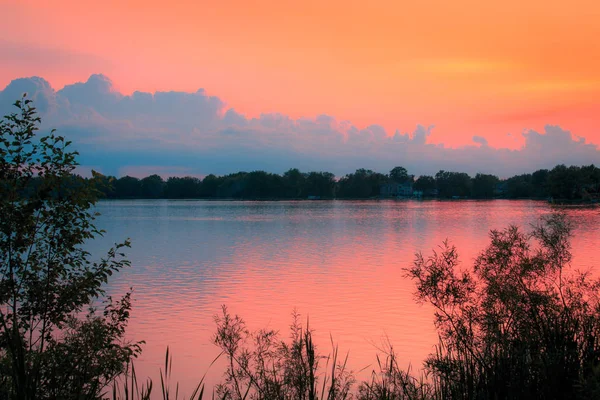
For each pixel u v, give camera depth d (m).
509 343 8.37
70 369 7.25
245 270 33.72
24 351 6.94
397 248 46.44
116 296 25.02
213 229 72.19
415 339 17.55
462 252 41.09
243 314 21.42
